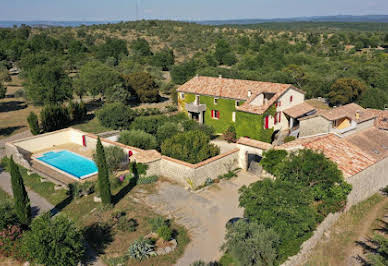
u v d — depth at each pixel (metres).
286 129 44.25
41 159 37.69
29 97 56.28
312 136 33.56
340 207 23.62
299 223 19.30
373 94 59.44
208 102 45.81
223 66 113.19
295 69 81.75
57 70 57.72
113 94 60.44
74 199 27.00
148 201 26.55
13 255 19.62
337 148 28.30
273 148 29.88
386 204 27.83
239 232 18.64
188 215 24.53
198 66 95.75
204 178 29.55
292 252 19.12
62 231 17.80
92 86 61.25
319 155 23.55
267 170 29.44
